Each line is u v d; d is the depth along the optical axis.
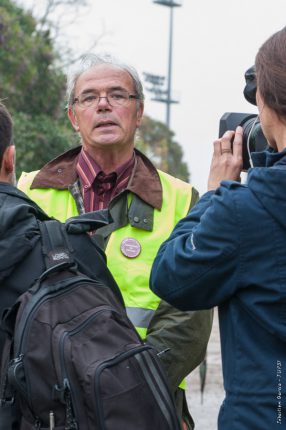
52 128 21.31
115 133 4.10
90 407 2.88
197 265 2.88
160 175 4.27
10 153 3.33
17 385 2.96
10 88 21.45
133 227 4.09
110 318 3.04
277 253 2.81
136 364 2.97
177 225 3.08
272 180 2.80
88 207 4.18
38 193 4.24
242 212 2.84
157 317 3.98
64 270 3.14
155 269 3.03
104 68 4.13
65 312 3.02
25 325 3.00
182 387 4.02
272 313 2.81
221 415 2.88
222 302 2.91
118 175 4.17
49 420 2.95
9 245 3.09
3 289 3.13
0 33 21.39
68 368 2.92
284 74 2.84
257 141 3.14
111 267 4.03
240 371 2.83
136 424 2.90
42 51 21.97
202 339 3.93
